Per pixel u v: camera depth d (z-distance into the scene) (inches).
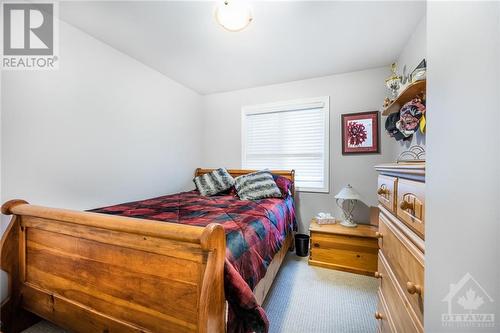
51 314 44.3
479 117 15.4
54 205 66.6
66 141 69.7
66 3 61.3
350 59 94.3
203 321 28.9
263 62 97.4
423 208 26.2
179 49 86.3
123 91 88.8
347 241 87.9
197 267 32.0
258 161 129.3
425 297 22.5
